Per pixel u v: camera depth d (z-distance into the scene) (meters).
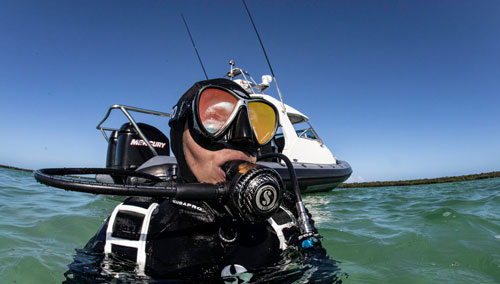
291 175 1.34
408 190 7.09
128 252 1.08
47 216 2.93
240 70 6.01
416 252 1.74
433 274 1.37
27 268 1.49
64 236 2.28
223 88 1.17
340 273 1.24
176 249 1.07
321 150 6.95
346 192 6.86
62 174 1.34
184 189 0.88
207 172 1.14
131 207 1.23
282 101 6.39
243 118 1.15
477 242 1.86
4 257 1.63
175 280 0.98
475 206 3.54
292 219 1.39
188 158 1.20
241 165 1.00
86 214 3.18
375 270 1.44
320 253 1.32
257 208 0.90
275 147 6.33
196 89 1.32
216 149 1.13
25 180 6.53
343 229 2.53
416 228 2.41
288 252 1.22
